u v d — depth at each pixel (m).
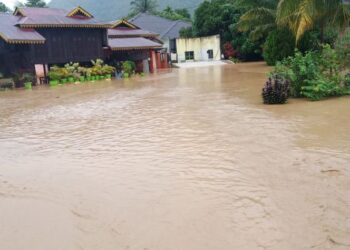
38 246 4.04
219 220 4.28
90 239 4.10
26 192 5.67
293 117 9.62
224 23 53.62
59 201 5.23
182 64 51.53
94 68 32.31
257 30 35.47
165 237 4.00
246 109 11.43
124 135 9.05
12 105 17.38
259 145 7.21
